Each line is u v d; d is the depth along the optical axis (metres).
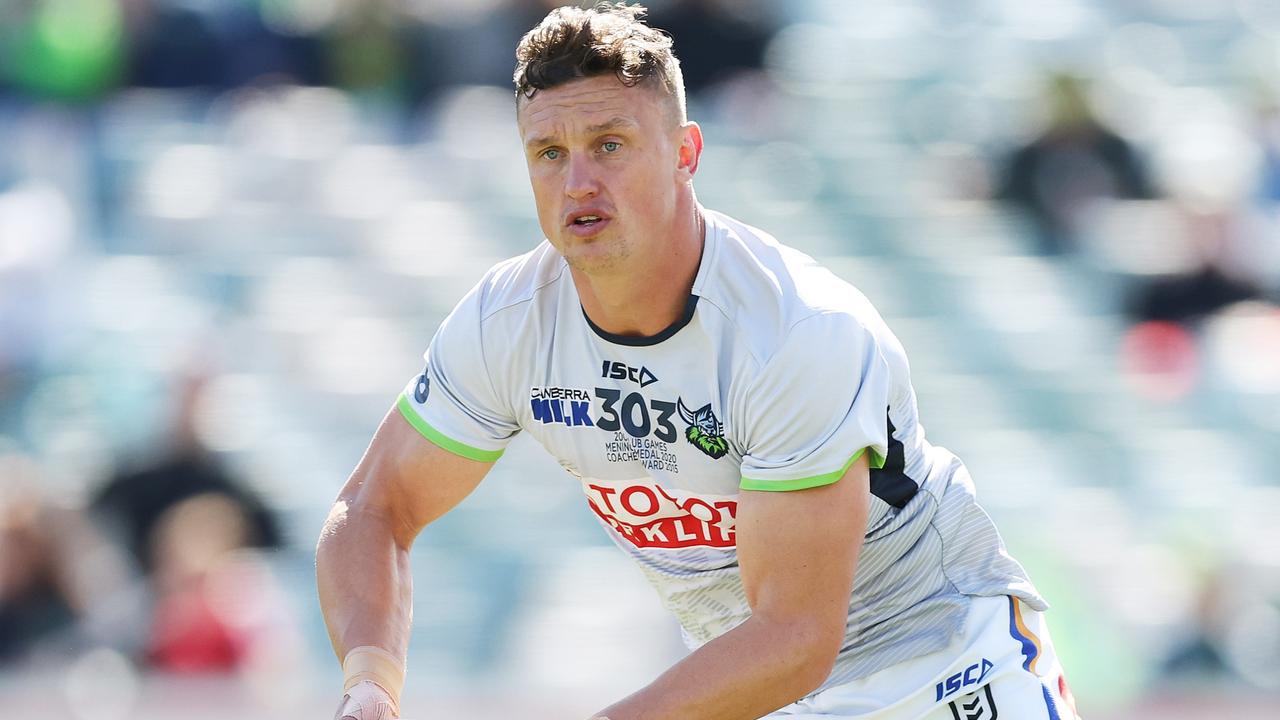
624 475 10.52
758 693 9.46
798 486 9.54
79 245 35.41
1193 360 34.09
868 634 10.93
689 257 9.88
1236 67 41.97
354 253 35.47
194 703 23.03
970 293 35.12
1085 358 34.03
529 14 37.91
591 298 10.02
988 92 39.41
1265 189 37.84
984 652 10.90
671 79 9.72
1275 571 28.50
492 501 30.06
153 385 31.94
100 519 26.88
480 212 36.25
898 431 10.55
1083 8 43.47
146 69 37.66
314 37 38.44
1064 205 36.53
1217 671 26.89
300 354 33.19
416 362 33.25
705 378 9.91
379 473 11.01
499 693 24.30
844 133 38.25
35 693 23.38
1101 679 26.45
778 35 39.78
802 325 9.66
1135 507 31.09
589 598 28.44
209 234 35.75
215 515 27.00
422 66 37.91
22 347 33.16
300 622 27.23
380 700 9.88
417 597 28.59
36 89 36.59
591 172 9.48
